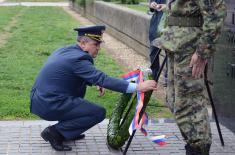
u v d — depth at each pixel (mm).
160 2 7281
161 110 6734
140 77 4832
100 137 5527
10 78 8500
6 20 19578
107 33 15812
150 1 7496
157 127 5898
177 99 4562
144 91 4629
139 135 5586
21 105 6762
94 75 4805
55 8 28047
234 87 5625
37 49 11922
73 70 4906
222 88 5922
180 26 4441
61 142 5125
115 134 4992
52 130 5090
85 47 4949
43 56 10977
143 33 11141
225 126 5910
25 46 12484
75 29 4988
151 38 7449
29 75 8781
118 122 5113
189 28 4418
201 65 4301
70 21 20016
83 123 5031
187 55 4438
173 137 5570
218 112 6043
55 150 5109
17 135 5547
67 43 13211
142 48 11352
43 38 14109
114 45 13000
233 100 5680
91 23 19328
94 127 5828
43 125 5910
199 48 4223
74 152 5086
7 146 5215
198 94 4523
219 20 4148
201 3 4164
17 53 11344
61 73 4934
